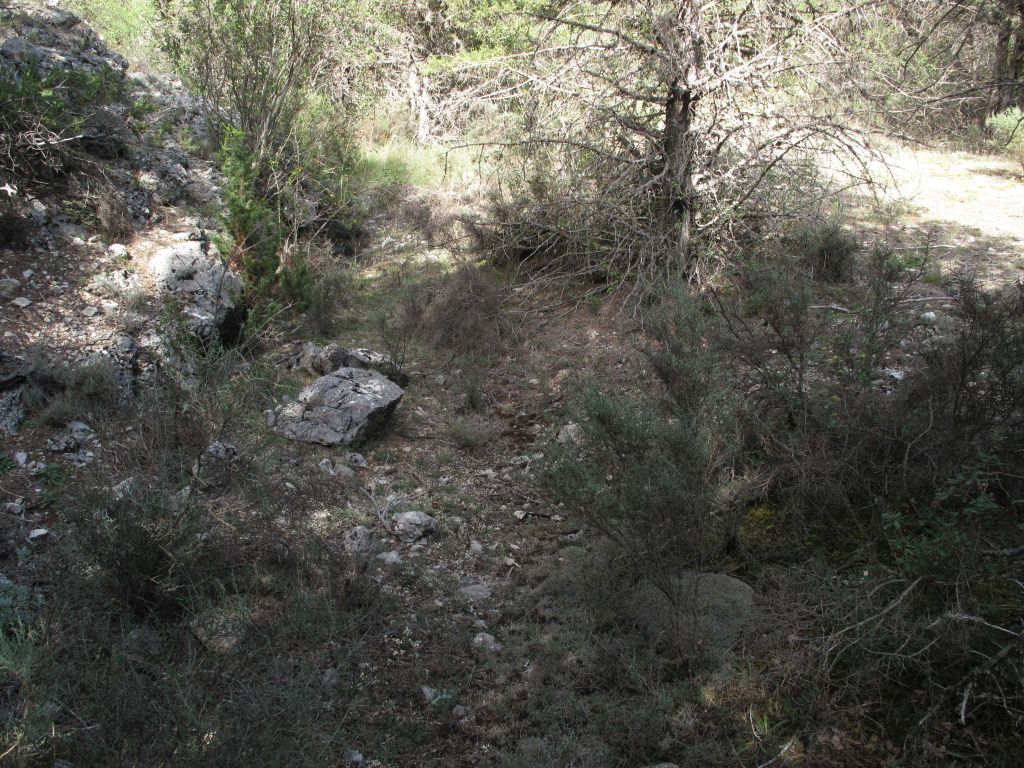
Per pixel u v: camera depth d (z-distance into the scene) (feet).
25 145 21.08
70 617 10.87
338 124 31.91
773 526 14.19
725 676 11.45
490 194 29.68
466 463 17.76
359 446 17.70
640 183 24.72
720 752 10.41
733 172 23.53
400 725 10.94
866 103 23.98
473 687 11.84
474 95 29.09
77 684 9.70
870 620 10.96
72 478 14.24
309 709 9.89
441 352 22.74
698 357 15.25
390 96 39.70
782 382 15.56
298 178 27.35
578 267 26.27
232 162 22.70
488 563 14.58
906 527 13.08
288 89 27.99
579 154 25.13
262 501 13.21
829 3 24.36
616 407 13.73
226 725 9.04
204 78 28.22
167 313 17.13
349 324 23.86
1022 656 10.03
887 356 18.53
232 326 20.66
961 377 13.32
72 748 9.03
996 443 12.85
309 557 13.26
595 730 10.93
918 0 23.24
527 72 26.71
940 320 20.25
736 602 12.61
